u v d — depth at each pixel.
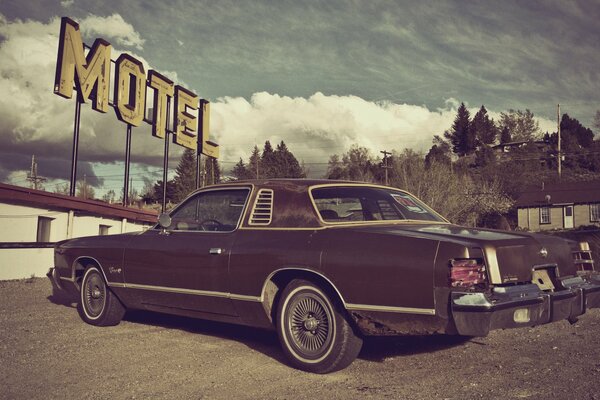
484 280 3.78
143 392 3.85
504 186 66.44
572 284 4.35
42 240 15.79
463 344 5.28
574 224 49.06
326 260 4.27
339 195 4.87
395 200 5.14
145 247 5.71
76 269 6.62
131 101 24.69
